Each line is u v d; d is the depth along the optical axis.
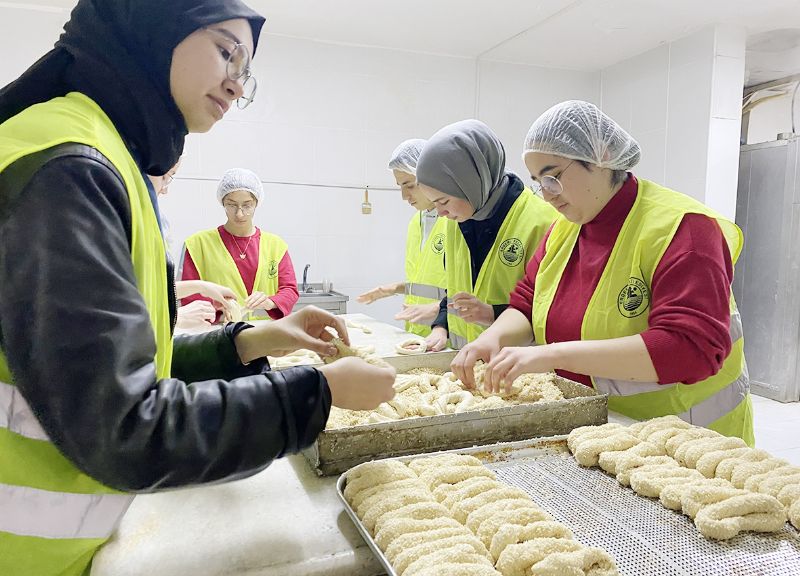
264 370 1.02
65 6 3.27
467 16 3.38
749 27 3.54
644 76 4.07
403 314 2.27
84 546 0.65
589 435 1.01
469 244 2.01
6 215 0.52
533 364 1.13
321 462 0.94
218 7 0.70
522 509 0.76
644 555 0.72
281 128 3.74
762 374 3.99
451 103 4.15
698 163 3.67
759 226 3.94
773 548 0.73
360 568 0.72
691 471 0.91
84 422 0.51
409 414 1.25
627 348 1.16
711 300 1.17
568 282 1.47
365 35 3.71
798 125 4.27
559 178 1.33
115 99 0.69
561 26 3.54
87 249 0.53
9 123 0.59
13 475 0.59
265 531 0.77
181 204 3.59
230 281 3.05
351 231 4.01
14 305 0.51
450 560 0.65
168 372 0.81
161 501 0.86
